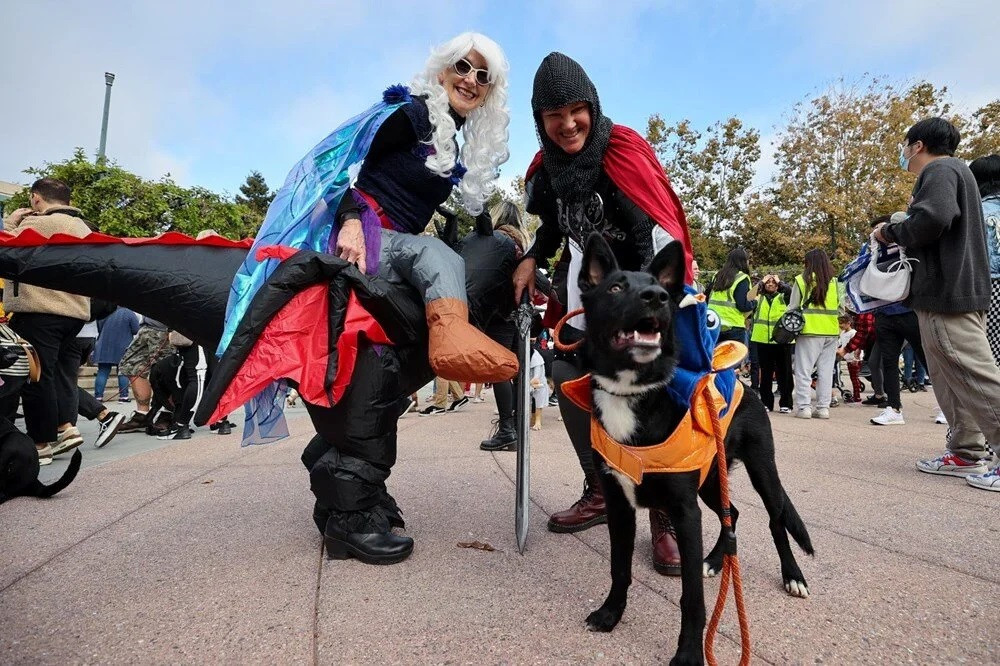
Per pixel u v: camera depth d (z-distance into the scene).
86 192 17.20
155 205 18.06
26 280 2.43
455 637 1.81
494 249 2.87
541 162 2.75
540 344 6.27
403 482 3.80
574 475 4.01
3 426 3.36
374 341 2.43
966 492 3.46
